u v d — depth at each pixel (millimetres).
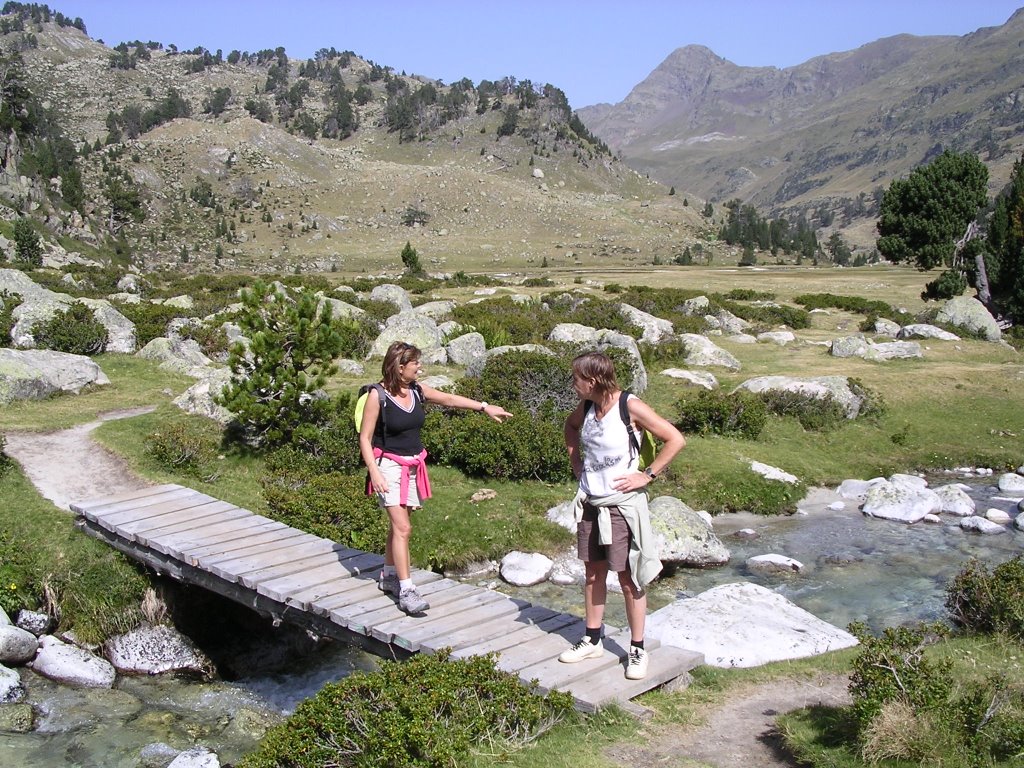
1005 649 11094
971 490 24531
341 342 20938
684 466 23344
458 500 19359
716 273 114812
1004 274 53250
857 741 7746
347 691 8180
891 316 53562
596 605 9031
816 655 11242
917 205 65312
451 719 7977
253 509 17406
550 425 21625
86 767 10641
